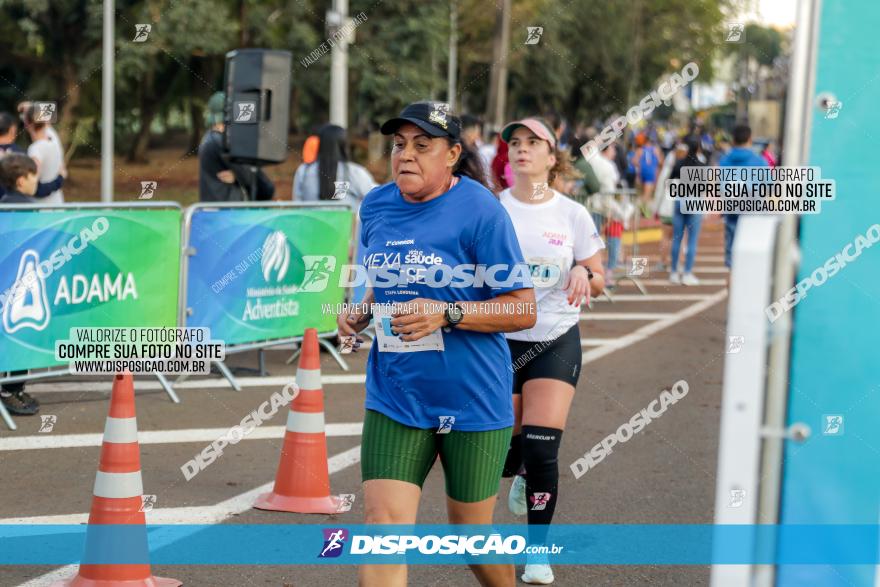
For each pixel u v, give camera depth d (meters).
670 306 14.70
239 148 9.93
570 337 5.08
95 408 8.16
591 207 15.50
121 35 26.66
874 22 2.11
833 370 2.15
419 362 3.73
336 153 10.80
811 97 2.14
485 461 3.80
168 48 26.50
